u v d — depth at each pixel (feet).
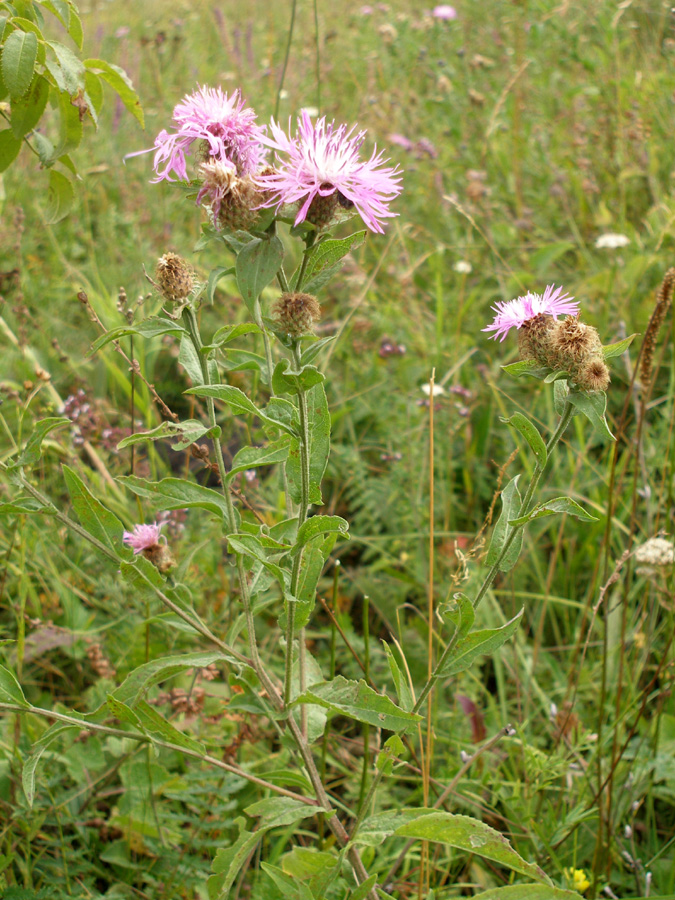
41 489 2.29
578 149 3.91
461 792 2.00
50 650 2.28
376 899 1.67
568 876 1.80
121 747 2.05
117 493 2.45
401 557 2.52
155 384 2.97
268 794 2.01
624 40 4.39
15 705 1.54
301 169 1.45
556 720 2.06
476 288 3.42
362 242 1.51
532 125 4.28
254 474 2.41
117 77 1.77
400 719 1.55
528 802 1.94
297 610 1.60
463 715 2.19
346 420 2.97
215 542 2.39
